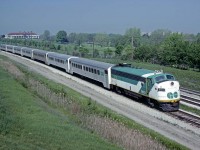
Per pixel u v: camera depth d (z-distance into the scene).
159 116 29.05
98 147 17.34
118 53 94.62
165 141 20.81
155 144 19.81
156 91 31.05
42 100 31.50
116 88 41.03
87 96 36.66
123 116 27.45
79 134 19.25
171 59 73.12
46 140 16.89
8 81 35.44
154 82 31.53
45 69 65.81
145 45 88.81
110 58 93.12
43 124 19.78
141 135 21.00
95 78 46.88
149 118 28.20
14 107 23.09
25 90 33.03
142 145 19.33
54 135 17.97
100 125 22.66
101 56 99.25
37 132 17.92
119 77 39.34
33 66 70.75
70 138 18.05
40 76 50.47
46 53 74.44
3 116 19.28
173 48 73.00
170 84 30.80
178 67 75.50
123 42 135.62
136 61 87.12
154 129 24.91
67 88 40.03
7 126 17.56
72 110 27.41
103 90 42.66
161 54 78.75
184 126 26.06
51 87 37.62
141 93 34.12
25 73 50.38
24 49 95.62
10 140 15.55
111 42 178.88
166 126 25.94
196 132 24.61
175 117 28.83
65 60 60.06
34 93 34.31
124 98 37.44
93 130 22.17
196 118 28.42
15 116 20.28
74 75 57.97
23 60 85.62
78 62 53.53
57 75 56.34
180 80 52.84
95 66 46.41
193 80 53.28
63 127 20.09
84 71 51.06
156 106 32.41
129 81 36.72
